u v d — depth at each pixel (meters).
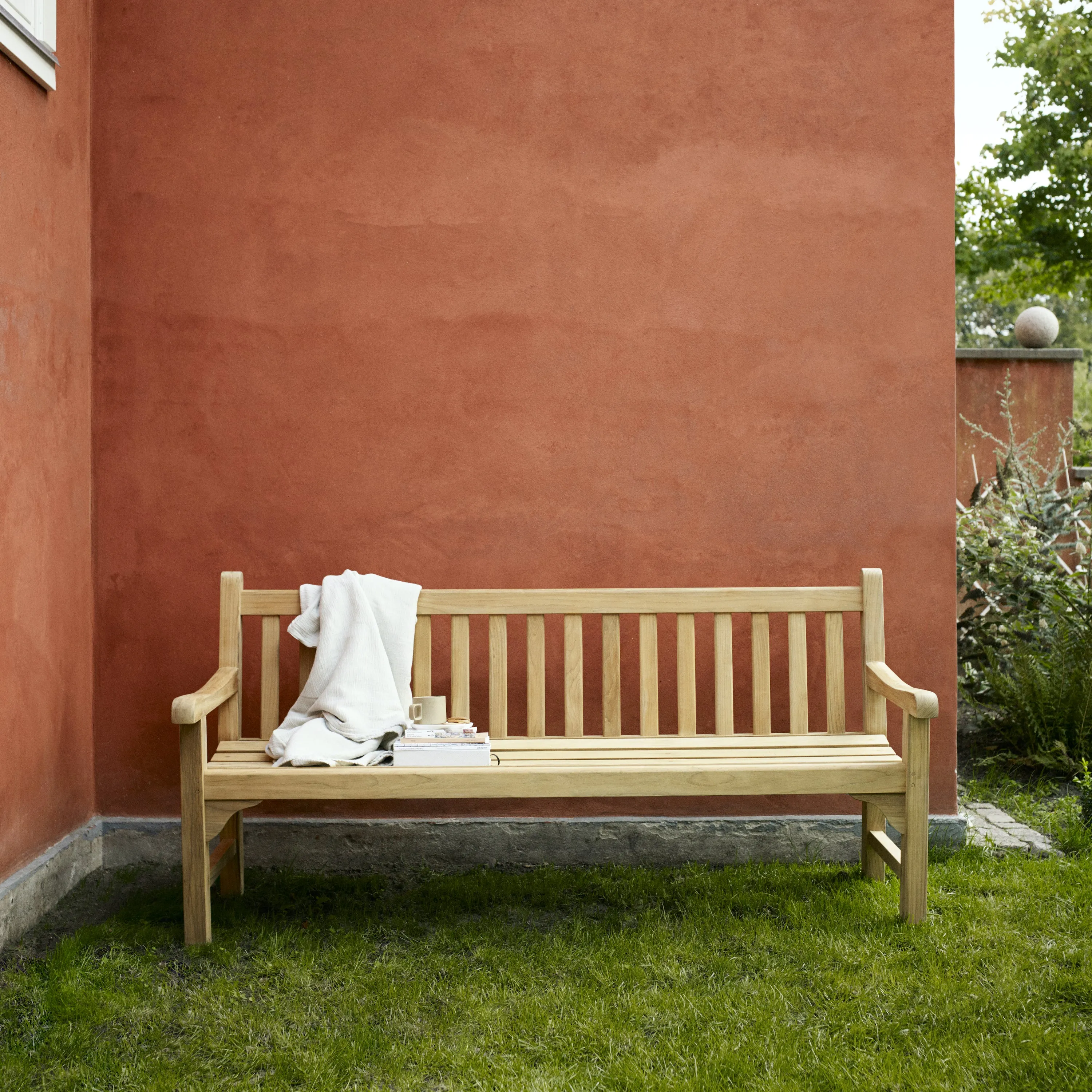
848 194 3.63
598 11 3.61
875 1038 2.31
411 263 3.62
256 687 3.65
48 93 3.26
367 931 2.94
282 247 3.62
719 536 3.67
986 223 13.58
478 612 3.36
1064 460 7.01
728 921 2.95
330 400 3.63
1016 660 4.63
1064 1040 2.26
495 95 3.61
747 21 3.61
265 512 3.64
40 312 3.21
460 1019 2.42
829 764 2.93
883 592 3.38
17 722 3.03
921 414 3.66
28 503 3.12
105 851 3.60
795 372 3.65
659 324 3.64
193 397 3.62
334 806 3.62
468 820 3.63
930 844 3.59
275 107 3.60
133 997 2.52
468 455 3.65
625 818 3.63
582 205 3.62
